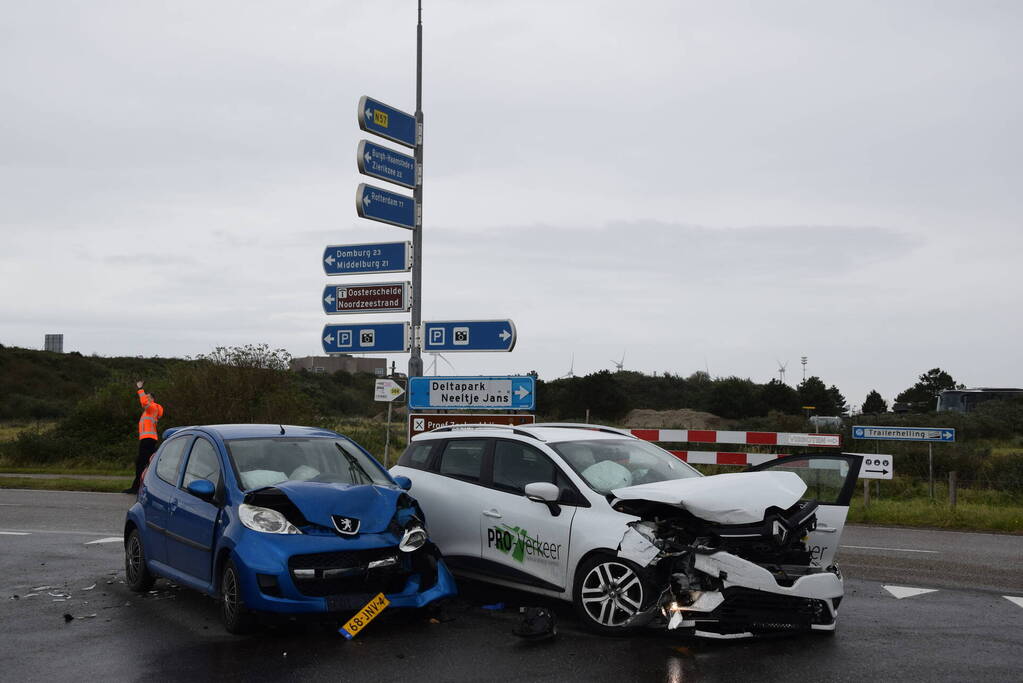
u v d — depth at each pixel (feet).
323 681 19.38
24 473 81.56
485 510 26.71
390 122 54.54
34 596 28.35
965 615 25.80
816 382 174.91
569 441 26.94
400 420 164.25
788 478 24.34
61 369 248.11
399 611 25.16
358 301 57.72
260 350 88.02
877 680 19.35
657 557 22.44
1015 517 48.70
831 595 22.40
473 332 54.85
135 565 29.22
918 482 66.95
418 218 56.18
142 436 63.52
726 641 22.67
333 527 23.08
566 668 20.30
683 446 76.23
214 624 24.58
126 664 20.72
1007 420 131.44
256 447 26.63
